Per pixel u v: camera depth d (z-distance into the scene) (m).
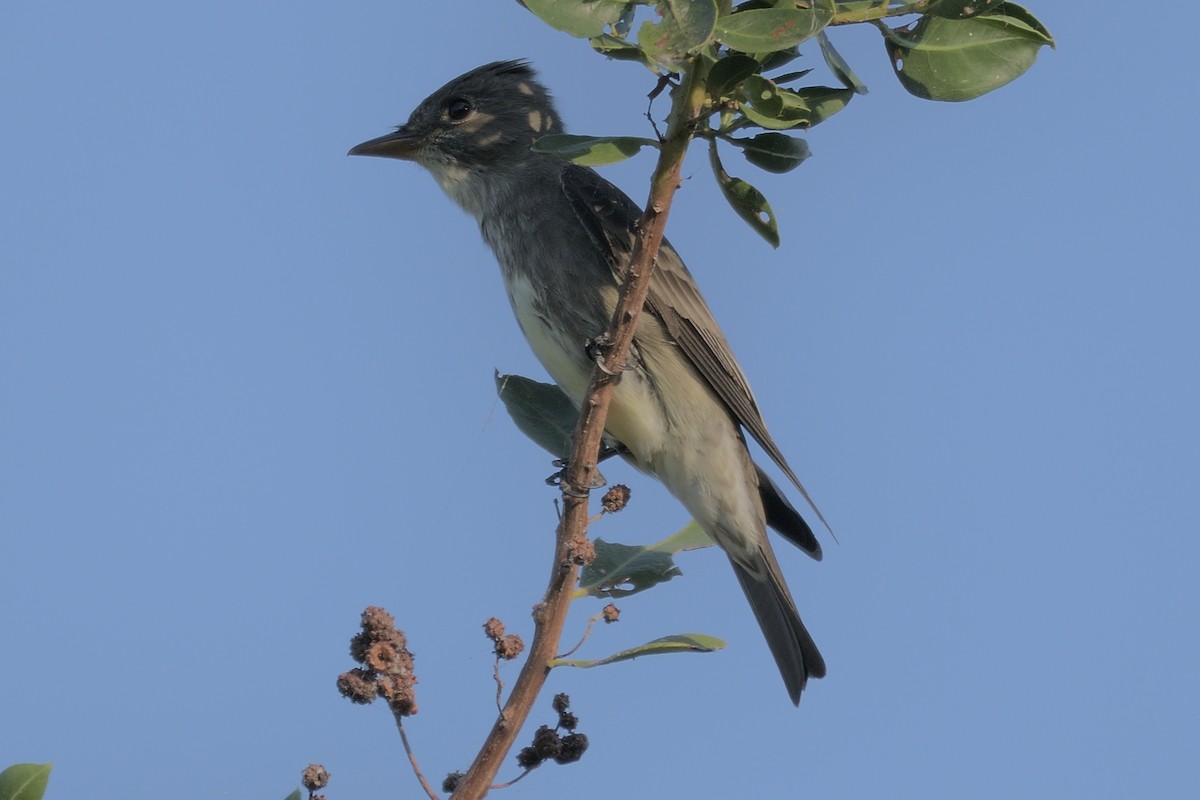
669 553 7.62
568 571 6.41
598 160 6.62
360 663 6.00
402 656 6.01
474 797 6.09
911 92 6.95
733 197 7.10
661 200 6.82
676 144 6.64
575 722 6.46
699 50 5.66
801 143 6.64
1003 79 6.82
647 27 5.62
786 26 5.89
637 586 7.53
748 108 6.43
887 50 6.97
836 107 6.86
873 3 6.73
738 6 6.37
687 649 6.34
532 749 6.34
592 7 5.84
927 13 6.69
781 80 6.88
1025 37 6.75
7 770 5.55
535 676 6.30
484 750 6.18
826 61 6.66
